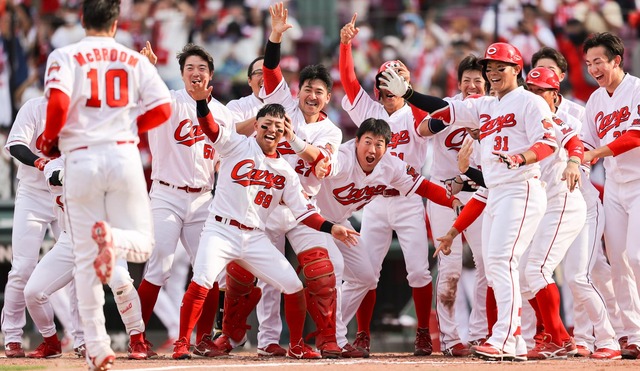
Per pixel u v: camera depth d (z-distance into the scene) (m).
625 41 44.06
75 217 17.52
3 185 39.22
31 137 26.11
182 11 46.44
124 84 17.66
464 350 27.59
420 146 28.12
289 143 23.50
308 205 23.36
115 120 17.53
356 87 28.19
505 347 22.09
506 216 21.94
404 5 49.16
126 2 45.78
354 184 25.42
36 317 25.73
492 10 45.03
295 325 24.70
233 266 25.31
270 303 26.83
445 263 28.08
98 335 17.48
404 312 39.12
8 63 40.84
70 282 27.16
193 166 25.14
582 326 27.08
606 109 25.91
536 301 25.39
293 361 23.52
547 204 24.05
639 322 25.50
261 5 47.00
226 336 25.98
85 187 17.28
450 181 25.16
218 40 45.25
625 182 25.38
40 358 25.98
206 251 23.28
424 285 27.61
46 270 25.17
